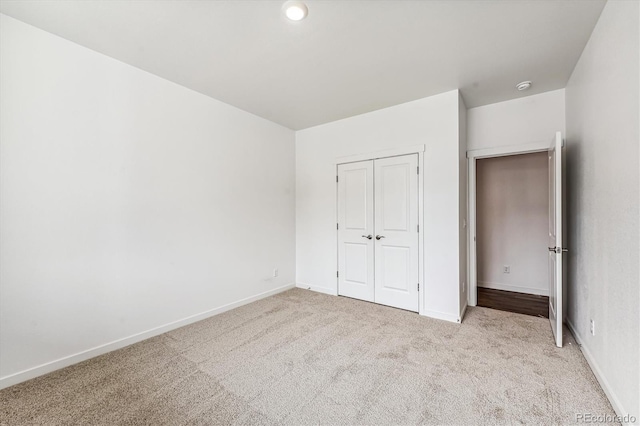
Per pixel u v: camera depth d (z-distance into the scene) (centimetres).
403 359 229
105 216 244
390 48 234
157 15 195
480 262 462
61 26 207
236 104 352
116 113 251
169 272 289
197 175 315
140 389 193
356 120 390
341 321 311
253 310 347
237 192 361
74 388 194
